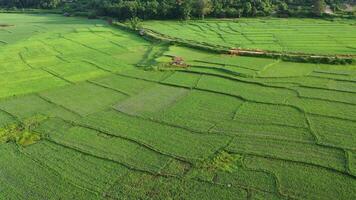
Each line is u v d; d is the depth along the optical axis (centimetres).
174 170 3556
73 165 3688
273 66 6581
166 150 3894
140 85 5822
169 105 5003
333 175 3394
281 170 3491
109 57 7475
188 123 4462
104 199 3203
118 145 4031
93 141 4128
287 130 4212
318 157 3669
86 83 5953
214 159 3706
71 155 3862
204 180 3391
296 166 3544
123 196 3225
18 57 7519
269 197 3150
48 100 5259
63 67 6819
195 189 3278
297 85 5559
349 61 6600
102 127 4431
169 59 7075
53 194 3284
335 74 6028
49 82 6003
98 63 7038
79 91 5603
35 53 7819
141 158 3775
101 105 5075
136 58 7406
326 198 3108
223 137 4112
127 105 5050
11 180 3472
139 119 4619
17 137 4234
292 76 5978
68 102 5191
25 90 5638
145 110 4869
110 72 6494
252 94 5269
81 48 8256
